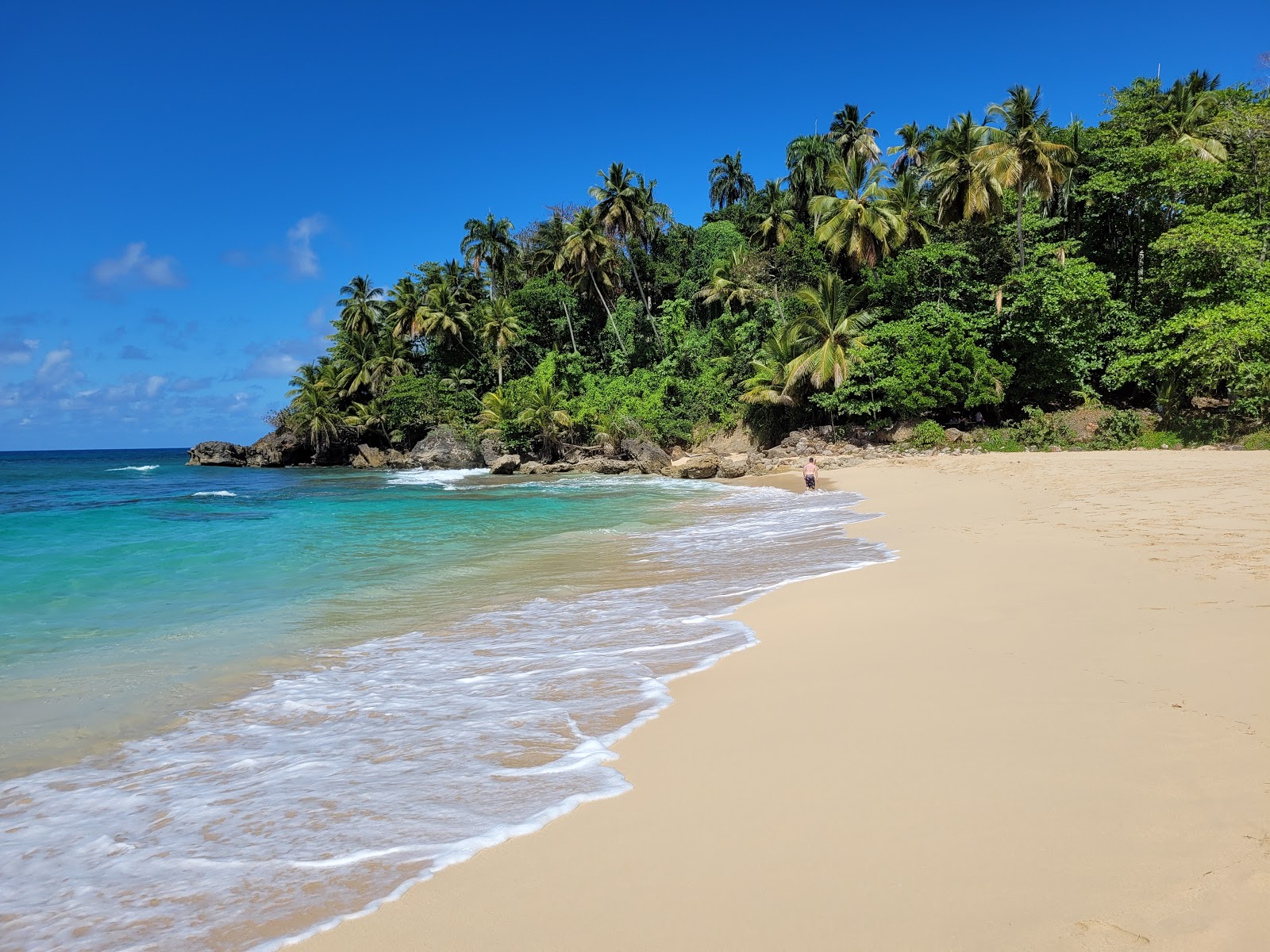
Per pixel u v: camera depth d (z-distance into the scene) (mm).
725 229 58281
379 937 3062
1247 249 31203
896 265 43125
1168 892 2854
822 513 19297
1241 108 36562
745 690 5820
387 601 10250
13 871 3760
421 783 4539
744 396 44562
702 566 12148
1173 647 5758
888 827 3574
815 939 2818
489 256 66812
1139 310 38812
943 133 43219
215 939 3129
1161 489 16031
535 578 11672
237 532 18297
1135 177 37688
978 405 39000
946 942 2711
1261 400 28906
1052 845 3270
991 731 4578
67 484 42094
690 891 3217
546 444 48188
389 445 64750
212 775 4836
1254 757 3885
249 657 7645
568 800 4188
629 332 58750
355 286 71562
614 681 6336
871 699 5348
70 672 7168
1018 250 40531
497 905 3227
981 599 8000
